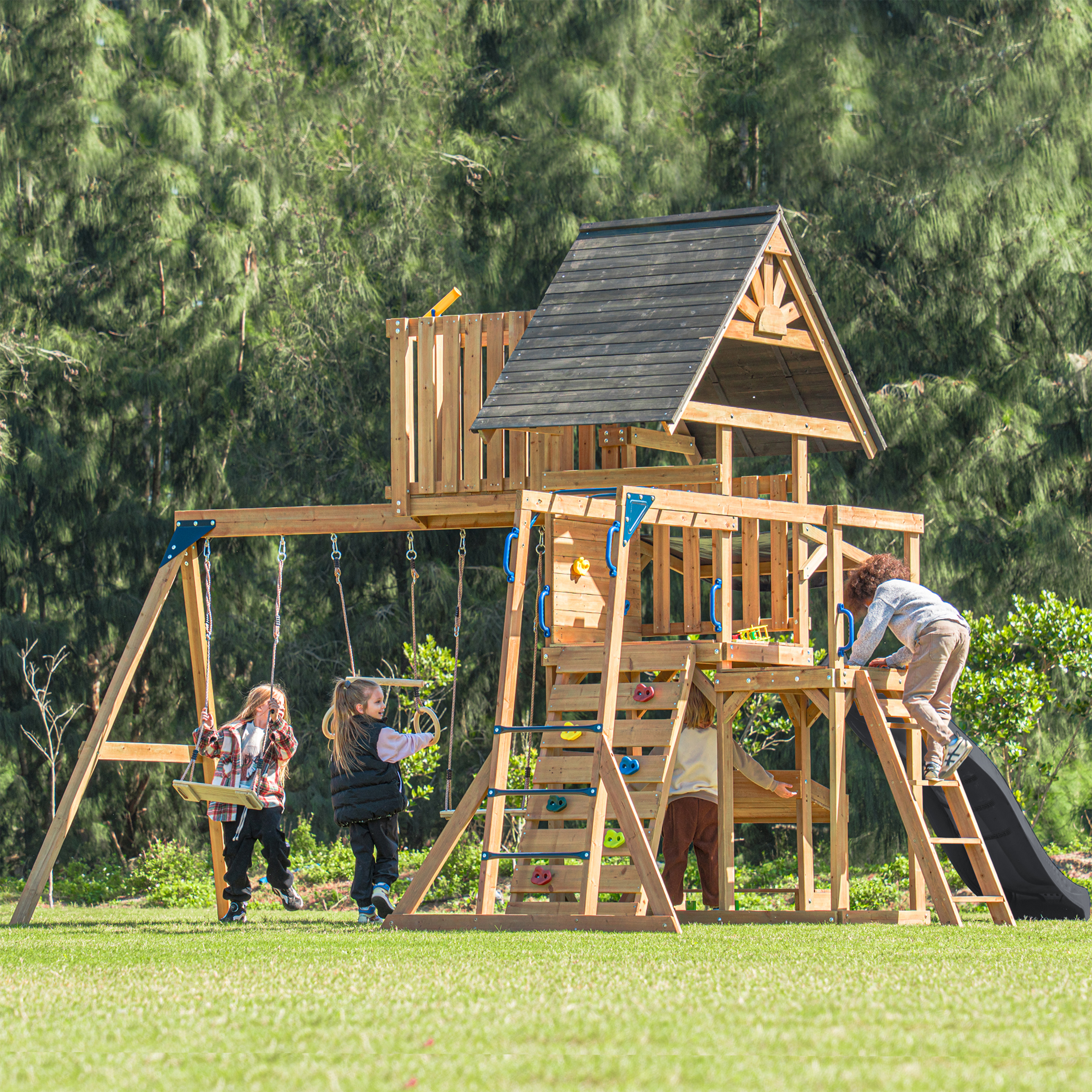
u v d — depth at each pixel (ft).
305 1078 18.45
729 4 136.98
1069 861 96.58
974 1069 18.48
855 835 114.21
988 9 120.26
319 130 138.10
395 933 43.24
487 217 134.10
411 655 100.89
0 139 131.03
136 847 137.80
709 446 70.74
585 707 51.80
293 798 124.06
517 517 48.01
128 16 138.41
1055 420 113.39
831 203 119.24
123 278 133.28
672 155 126.93
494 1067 18.88
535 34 133.08
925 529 112.57
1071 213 119.44
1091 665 88.58
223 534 60.23
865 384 119.44
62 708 132.36
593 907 44.57
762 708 105.81
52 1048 21.29
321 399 128.57
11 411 131.23
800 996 25.49
